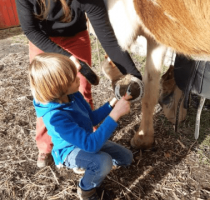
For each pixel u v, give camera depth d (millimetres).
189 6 1283
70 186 2158
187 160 2330
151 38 1653
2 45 4996
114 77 2168
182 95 2035
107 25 1639
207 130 2623
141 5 1412
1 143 2596
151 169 2260
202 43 1324
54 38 1992
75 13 1718
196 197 2039
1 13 5707
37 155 2467
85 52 2117
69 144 1731
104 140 1536
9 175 2254
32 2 1594
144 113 2174
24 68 3971
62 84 1436
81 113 1675
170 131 2625
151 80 1937
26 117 2938
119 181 2174
